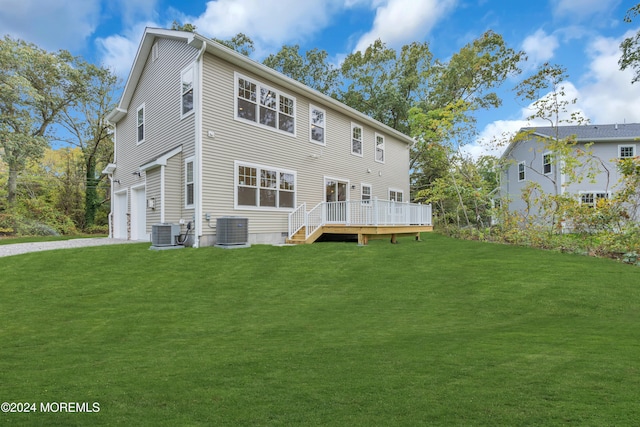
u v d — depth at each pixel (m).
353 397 2.52
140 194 13.05
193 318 5.14
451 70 25.17
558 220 11.23
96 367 3.29
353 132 16.56
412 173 27.23
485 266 7.96
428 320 5.00
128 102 14.23
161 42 12.07
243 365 3.25
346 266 8.17
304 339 4.17
